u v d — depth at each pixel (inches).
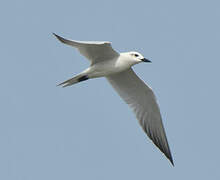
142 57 695.1
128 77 716.7
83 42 634.8
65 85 699.4
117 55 684.7
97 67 687.1
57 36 625.9
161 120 722.8
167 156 717.3
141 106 732.0
